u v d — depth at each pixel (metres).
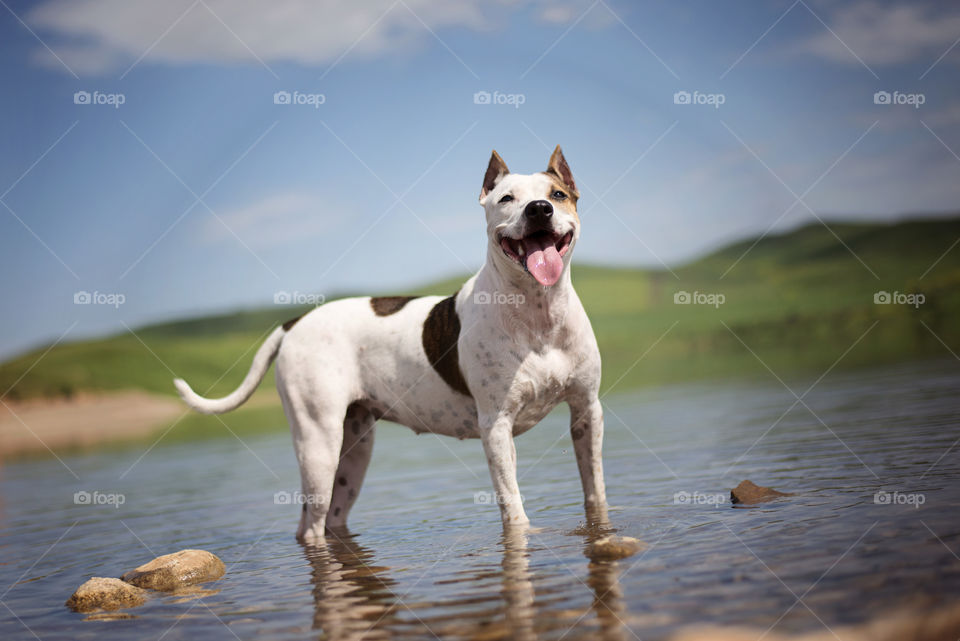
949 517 2.79
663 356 22.98
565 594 2.47
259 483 7.09
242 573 3.48
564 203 3.89
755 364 16.20
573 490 4.74
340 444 4.39
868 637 1.86
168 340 31.12
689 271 32.94
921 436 4.76
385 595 2.75
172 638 2.50
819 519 3.04
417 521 4.36
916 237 31.33
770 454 5.00
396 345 4.33
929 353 12.45
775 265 32.88
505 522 3.84
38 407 24.75
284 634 2.40
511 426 3.95
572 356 3.92
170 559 3.49
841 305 25.36
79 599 3.12
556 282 3.69
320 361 4.41
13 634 2.78
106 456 12.11
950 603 1.97
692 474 4.68
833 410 6.82
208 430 16.00
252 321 33.03
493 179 4.14
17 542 4.95
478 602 2.50
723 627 2.00
